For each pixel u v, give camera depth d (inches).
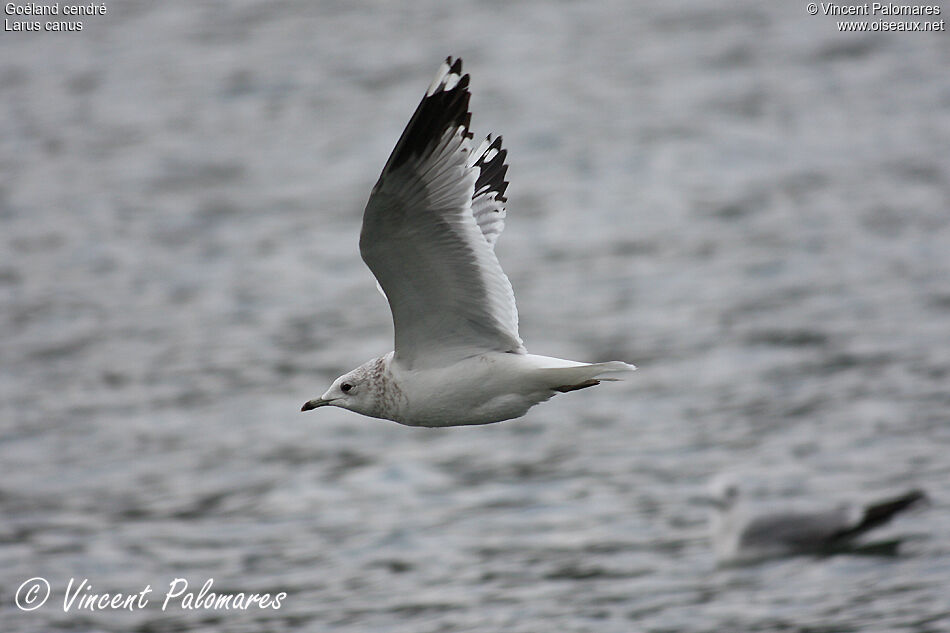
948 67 1259.8
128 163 1136.2
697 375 717.3
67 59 1380.4
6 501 602.9
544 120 1201.4
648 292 848.3
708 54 1343.5
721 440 632.4
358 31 1428.4
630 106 1222.3
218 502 596.7
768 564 499.2
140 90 1295.5
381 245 279.7
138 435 675.4
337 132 1181.7
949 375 681.6
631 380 720.3
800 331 764.0
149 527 567.2
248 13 1501.0
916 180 1007.0
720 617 453.4
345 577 506.9
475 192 326.6
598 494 584.4
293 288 896.9
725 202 1005.8
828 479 576.4
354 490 601.0
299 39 1416.1
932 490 557.0
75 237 993.5
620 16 1480.1
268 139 1175.0
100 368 770.2
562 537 536.7
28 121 1230.3
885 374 693.3
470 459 639.8
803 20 1425.9
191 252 962.1
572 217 1005.8
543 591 481.4
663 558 513.3
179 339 815.7
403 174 268.2
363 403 305.3
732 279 858.8
